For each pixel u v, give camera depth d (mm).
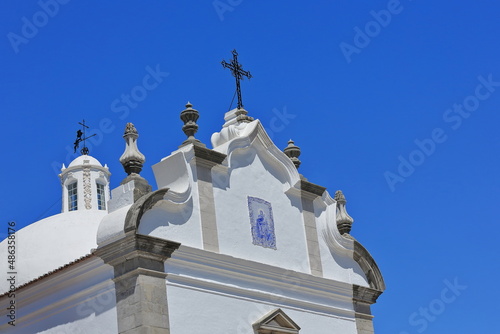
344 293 32656
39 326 27984
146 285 25766
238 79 33656
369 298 33562
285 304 30109
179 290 26688
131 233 25875
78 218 35406
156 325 25562
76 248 33750
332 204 33562
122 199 27156
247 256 29438
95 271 26719
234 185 30047
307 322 30703
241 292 28609
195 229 28062
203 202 28625
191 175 28578
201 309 27125
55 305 27656
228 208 29484
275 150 31984
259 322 28609
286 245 31141
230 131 30797
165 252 26562
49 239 34156
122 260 26078
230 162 30141
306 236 32062
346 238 33438
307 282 31188
